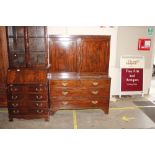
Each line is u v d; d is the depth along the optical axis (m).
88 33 4.20
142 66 4.70
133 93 4.79
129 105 4.26
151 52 4.72
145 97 4.77
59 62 3.74
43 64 3.60
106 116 3.71
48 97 3.56
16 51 3.52
